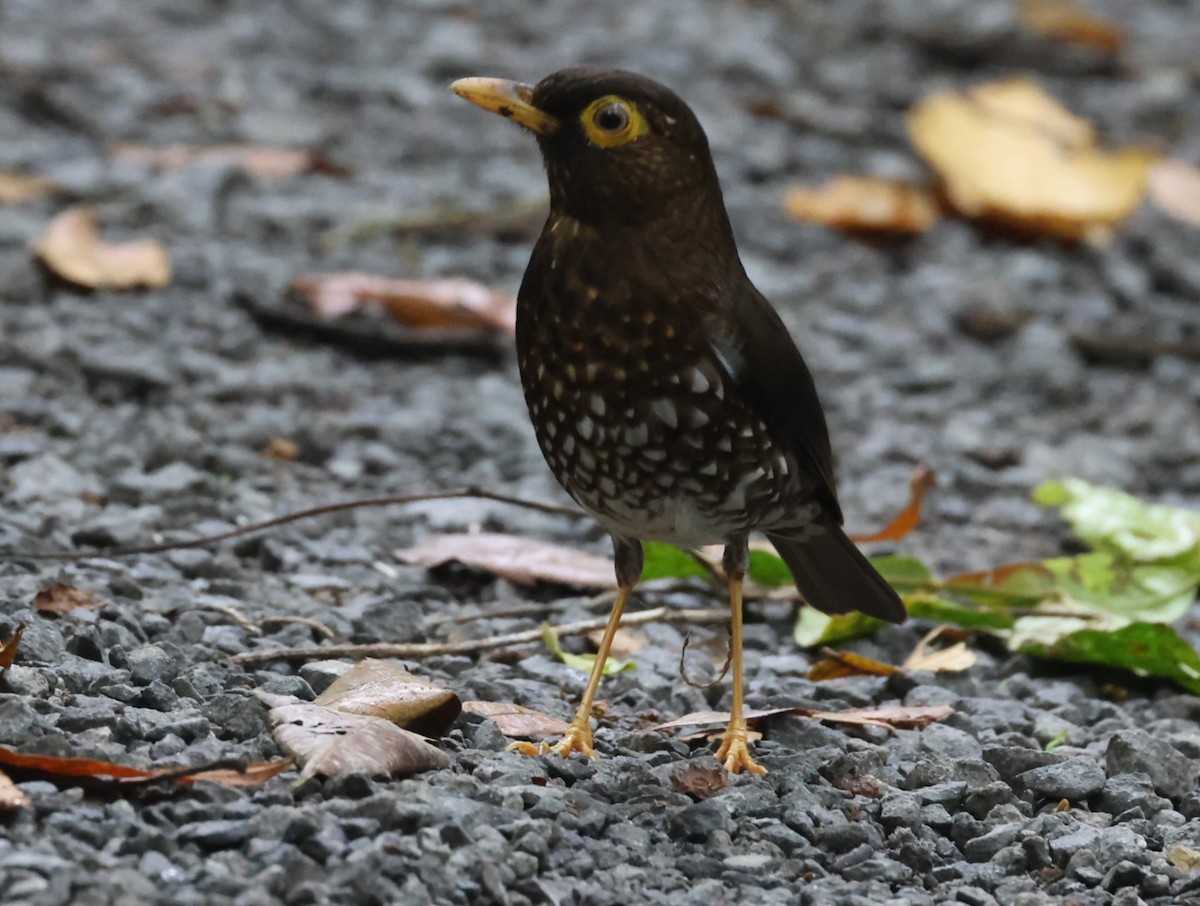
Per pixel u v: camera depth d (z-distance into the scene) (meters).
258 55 20.02
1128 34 24.53
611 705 8.95
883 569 10.50
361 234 15.96
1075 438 13.94
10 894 5.78
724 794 7.58
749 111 19.84
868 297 16.19
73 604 8.81
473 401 13.42
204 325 13.88
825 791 7.70
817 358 14.91
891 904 6.71
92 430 11.84
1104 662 9.81
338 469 11.93
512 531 11.30
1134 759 8.13
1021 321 16.03
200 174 16.52
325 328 14.06
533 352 7.95
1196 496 13.20
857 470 13.11
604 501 8.16
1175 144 20.38
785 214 17.59
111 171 16.41
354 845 6.40
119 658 8.22
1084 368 15.53
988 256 17.45
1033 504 12.74
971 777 7.98
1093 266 17.42
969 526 12.40
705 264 7.89
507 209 16.55
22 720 6.96
